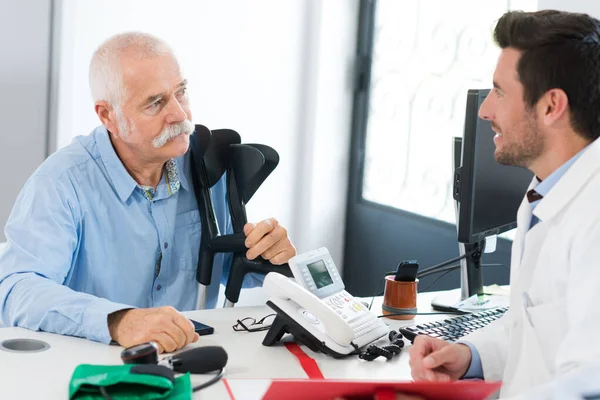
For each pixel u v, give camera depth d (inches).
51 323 64.3
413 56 145.9
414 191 147.5
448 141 139.6
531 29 54.1
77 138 80.0
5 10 121.0
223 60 143.1
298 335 63.3
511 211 81.7
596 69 53.1
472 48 133.8
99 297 72.2
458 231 74.7
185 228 82.0
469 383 47.6
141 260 78.8
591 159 52.5
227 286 79.7
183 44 138.6
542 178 57.2
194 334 63.4
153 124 74.2
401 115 149.5
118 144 77.9
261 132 149.7
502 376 59.2
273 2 146.2
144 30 134.2
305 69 152.1
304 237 157.2
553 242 53.1
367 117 156.2
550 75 53.3
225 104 144.9
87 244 76.7
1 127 123.7
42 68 125.5
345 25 152.1
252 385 54.7
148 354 53.4
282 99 150.6
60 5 124.4
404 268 75.8
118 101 74.0
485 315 74.4
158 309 62.9
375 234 153.9
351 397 47.7
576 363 45.9
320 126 153.1
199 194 81.4
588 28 53.2
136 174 78.9
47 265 70.8
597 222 49.3
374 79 154.8
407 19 146.8
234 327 68.6
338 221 159.6
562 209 53.0
